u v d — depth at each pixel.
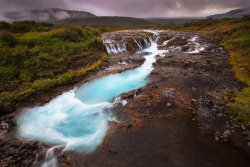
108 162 7.48
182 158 7.40
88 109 12.32
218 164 7.03
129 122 10.23
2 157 7.86
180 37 37.66
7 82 15.26
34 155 8.02
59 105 13.16
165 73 18.50
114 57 26.50
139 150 8.02
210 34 41.81
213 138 8.56
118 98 13.30
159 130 9.34
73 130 9.98
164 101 12.39
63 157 7.90
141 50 32.44
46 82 15.88
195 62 20.62
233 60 21.53
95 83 17.31
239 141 8.17
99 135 9.33
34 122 10.96
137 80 17.34
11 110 12.30
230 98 12.12
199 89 14.16
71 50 23.67
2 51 17.59
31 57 19.08
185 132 9.09
